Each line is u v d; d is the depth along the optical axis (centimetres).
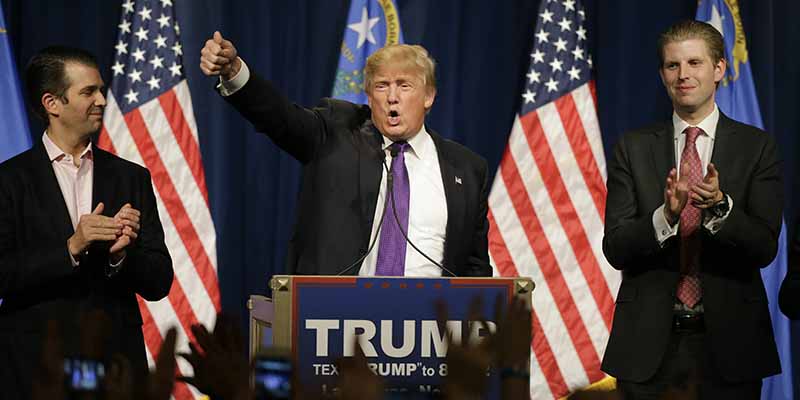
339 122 1262
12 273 1189
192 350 392
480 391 369
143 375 377
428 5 2081
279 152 2055
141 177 1356
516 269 1977
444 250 1211
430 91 1255
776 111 2111
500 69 2111
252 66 2048
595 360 1972
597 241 1997
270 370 379
